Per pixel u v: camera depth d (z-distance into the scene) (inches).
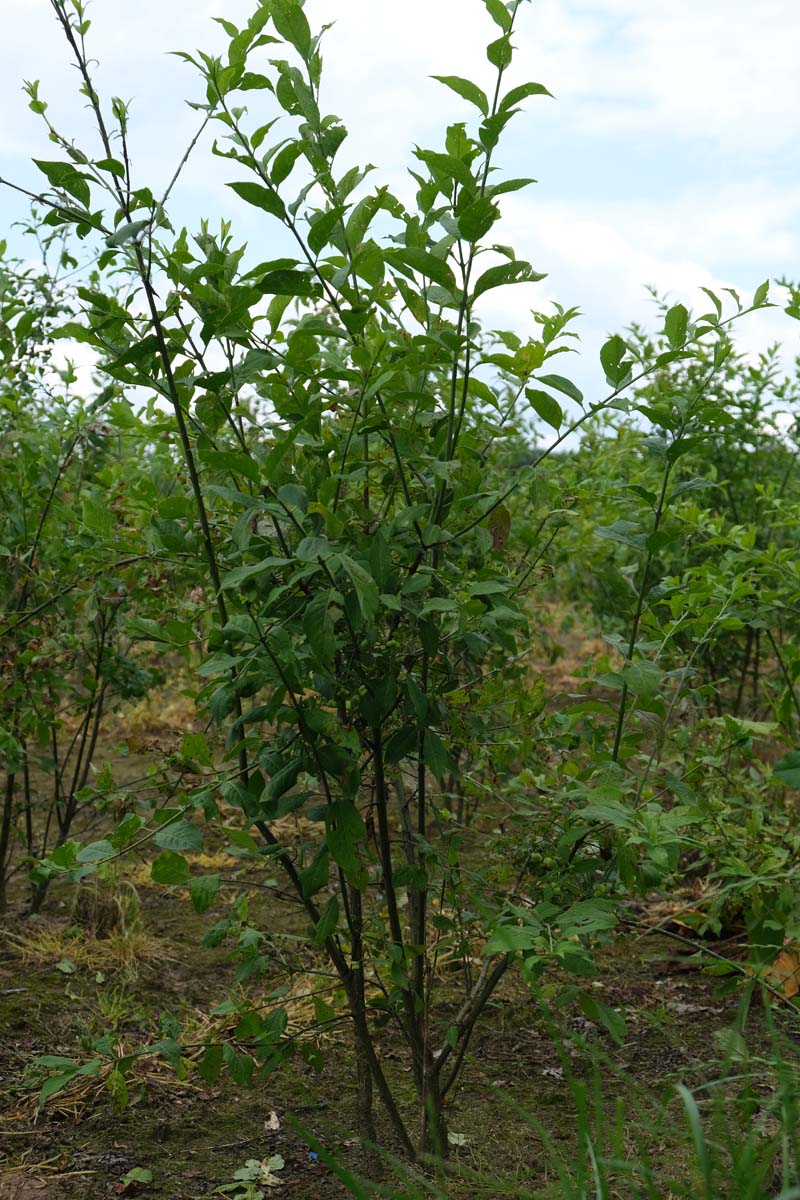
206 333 90.5
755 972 93.7
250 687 92.4
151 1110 116.0
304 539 81.7
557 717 112.3
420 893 105.4
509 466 181.9
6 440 162.4
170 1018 102.0
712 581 123.1
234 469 87.8
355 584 76.9
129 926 164.6
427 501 101.0
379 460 104.7
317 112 90.7
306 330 89.6
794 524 146.8
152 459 184.5
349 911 101.5
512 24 89.0
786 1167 68.7
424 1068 102.5
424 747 92.7
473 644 96.1
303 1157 107.3
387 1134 111.7
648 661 97.6
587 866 99.2
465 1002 104.7
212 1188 101.5
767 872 126.0
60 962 153.2
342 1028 133.3
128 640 181.3
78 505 142.8
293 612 90.7
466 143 92.5
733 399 197.8
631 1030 136.5
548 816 104.4
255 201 88.0
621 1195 93.3
